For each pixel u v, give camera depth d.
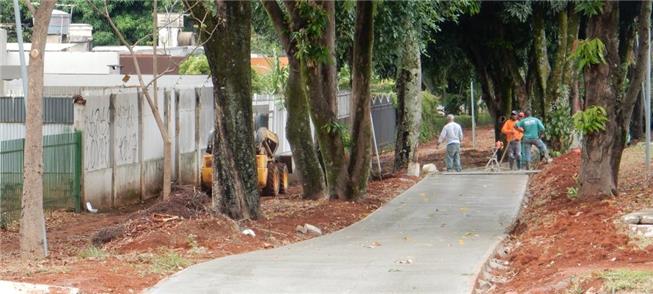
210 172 24.81
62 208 21.98
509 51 37.19
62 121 22.52
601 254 11.91
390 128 48.50
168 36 38.50
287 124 23.72
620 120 18.31
